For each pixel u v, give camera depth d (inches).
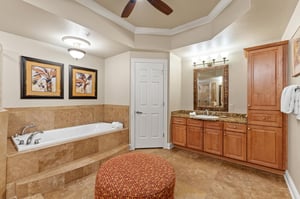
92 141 106.0
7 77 98.0
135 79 138.3
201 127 123.4
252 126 98.9
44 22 84.5
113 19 107.3
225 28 91.3
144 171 56.8
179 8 98.2
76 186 80.2
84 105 143.1
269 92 92.6
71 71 132.3
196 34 117.3
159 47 131.8
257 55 96.9
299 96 68.9
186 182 85.6
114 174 54.4
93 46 123.3
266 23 84.5
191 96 154.2
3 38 96.0
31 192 71.3
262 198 71.8
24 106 105.4
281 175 92.7
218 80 136.9
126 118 139.1
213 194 74.8
